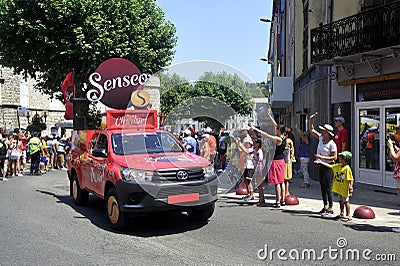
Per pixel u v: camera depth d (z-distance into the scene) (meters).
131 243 6.51
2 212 9.14
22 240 6.75
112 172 7.31
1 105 31.62
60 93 24.11
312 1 16.42
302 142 12.30
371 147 12.26
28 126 32.03
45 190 12.79
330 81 13.80
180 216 8.47
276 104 23.08
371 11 11.17
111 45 19.56
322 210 8.42
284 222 7.84
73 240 6.73
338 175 7.89
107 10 19.97
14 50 19.83
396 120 11.38
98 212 9.14
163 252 6.00
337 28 12.33
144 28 22.25
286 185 9.98
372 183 12.16
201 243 6.45
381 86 11.84
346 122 13.15
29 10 19.22
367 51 11.02
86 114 20.22
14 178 16.39
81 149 9.81
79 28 18.89
